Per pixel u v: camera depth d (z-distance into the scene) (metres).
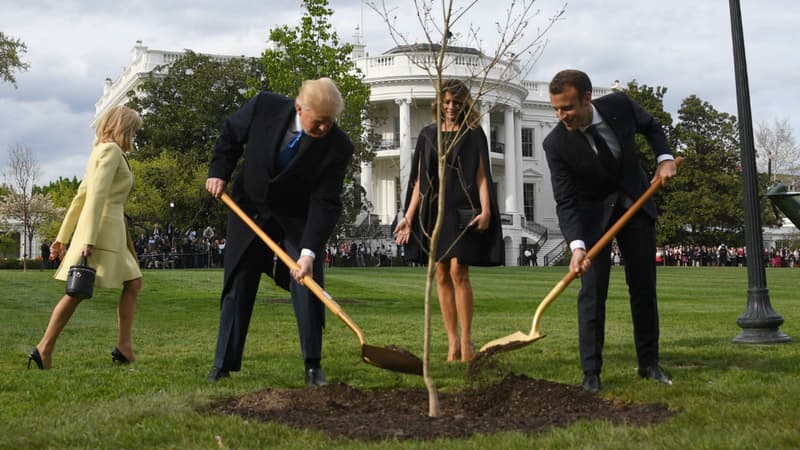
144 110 47.97
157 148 46.19
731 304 15.38
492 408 4.54
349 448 3.53
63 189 57.66
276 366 6.41
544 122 64.75
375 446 3.57
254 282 5.63
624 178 5.38
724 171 60.41
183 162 44.66
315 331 5.44
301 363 6.59
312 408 4.54
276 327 9.92
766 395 4.71
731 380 5.40
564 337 8.55
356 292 18.09
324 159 5.32
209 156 45.34
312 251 5.30
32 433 3.84
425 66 4.58
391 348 4.69
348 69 22.58
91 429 3.93
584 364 5.20
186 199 43.81
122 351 6.68
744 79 8.65
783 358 6.55
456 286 6.98
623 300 15.75
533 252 54.72
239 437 3.78
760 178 61.59
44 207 44.78
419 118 54.91
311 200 5.41
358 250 49.34
